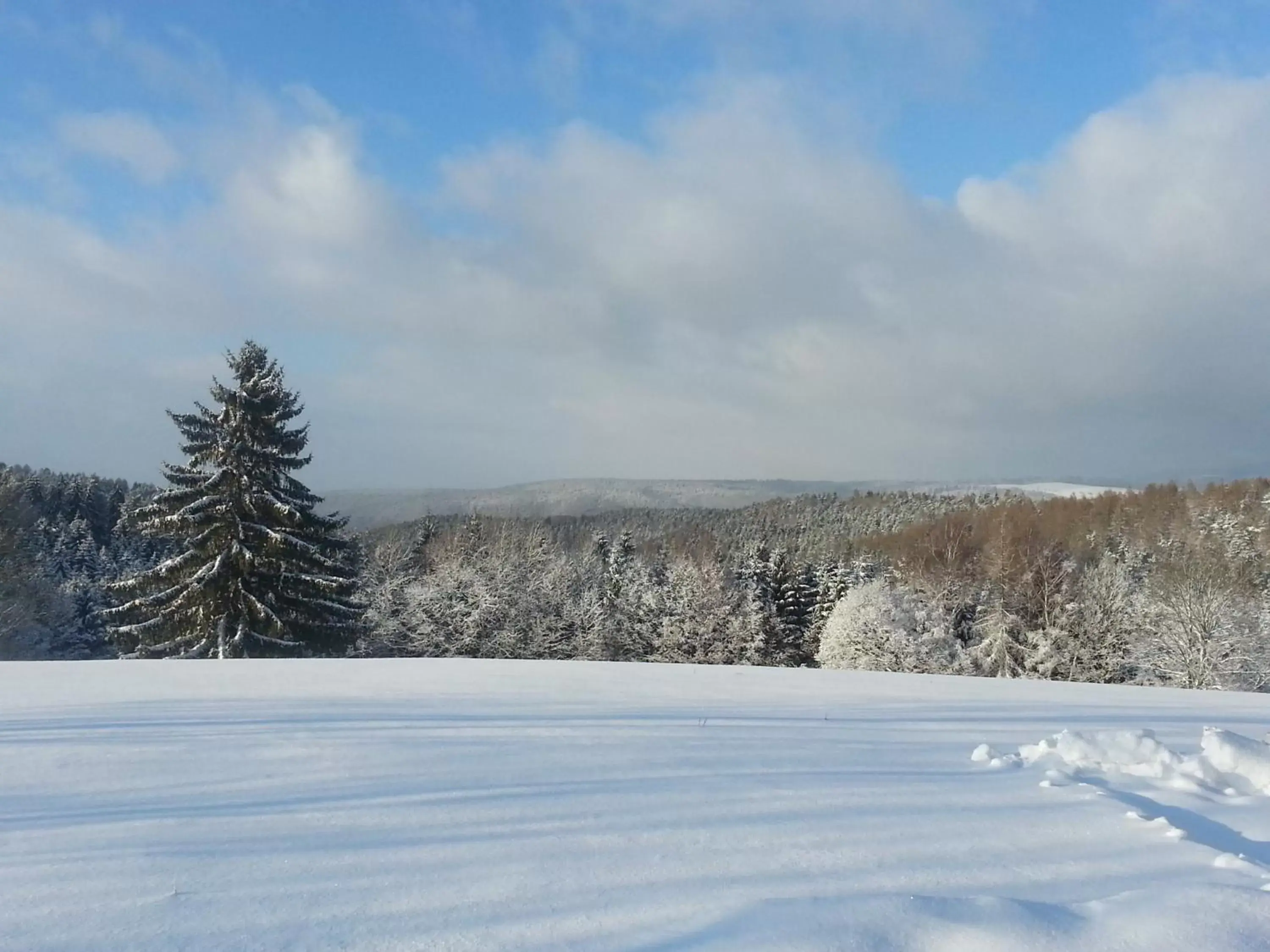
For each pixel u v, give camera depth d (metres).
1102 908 2.45
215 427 23.75
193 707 7.18
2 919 2.42
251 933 2.33
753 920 2.36
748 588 40.38
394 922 2.40
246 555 22.83
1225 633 27.12
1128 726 6.84
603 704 7.65
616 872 2.83
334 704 7.41
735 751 5.11
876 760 4.94
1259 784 4.27
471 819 3.47
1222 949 2.19
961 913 2.38
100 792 3.93
